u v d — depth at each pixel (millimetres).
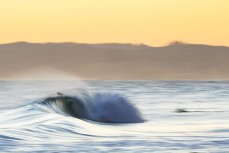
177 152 49188
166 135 59781
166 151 49562
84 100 79500
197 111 95125
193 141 55344
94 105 79500
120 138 57000
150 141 55094
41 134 58344
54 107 77625
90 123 70062
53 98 79250
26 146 51719
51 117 69375
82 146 51812
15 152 48656
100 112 77812
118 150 49812
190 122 74438
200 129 65562
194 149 50750
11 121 66875
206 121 75875
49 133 59094
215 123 72750
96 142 54281
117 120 76188
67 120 67438
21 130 59969
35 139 55594
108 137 57719
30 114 71750
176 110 96250
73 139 56125
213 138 57500
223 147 51875
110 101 80375
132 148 50875
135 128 66750
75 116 77000
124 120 76438
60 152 48750
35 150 49625
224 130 64438
